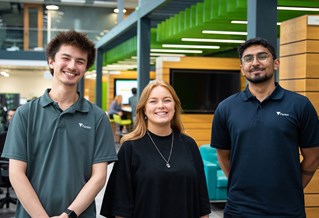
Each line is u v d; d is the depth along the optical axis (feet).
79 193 6.70
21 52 56.08
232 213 8.50
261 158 8.18
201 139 30.19
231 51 37.93
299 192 8.25
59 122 6.82
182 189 7.57
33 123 6.82
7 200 19.63
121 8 40.40
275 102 8.34
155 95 7.87
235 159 8.52
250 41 8.52
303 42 13.23
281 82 14.40
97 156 6.95
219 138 9.09
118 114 45.88
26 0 66.08
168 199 7.49
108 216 7.71
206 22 22.54
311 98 13.11
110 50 44.98
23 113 6.83
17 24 67.56
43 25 67.97
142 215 7.46
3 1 66.69
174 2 23.88
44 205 6.64
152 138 7.92
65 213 6.43
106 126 7.15
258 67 8.36
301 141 8.39
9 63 55.83
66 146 6.79
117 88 62.80
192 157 8.01
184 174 7.61
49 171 6.72
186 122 29.99
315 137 8.29
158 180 7.48
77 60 6.91
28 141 6.75
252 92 8.59
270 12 12.99
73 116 6.93
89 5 69.00
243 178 8.34
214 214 18.43
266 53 8.39
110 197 7.72
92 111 7.11
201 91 30.19
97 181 6.79
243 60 8.59
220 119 8.96
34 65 56.49
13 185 6.53
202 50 37.55
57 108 6.88
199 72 30.17
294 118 8.15
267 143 8.15
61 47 6.86
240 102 8.67
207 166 19.08
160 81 8.12
